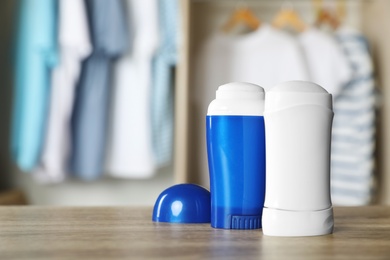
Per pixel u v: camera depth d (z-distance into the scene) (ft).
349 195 7.84
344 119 7.89
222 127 2.49
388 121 8.05
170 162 8.56
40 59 7.06
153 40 7.24
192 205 2.69
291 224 2.29
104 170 7.51
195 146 7.89
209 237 2.26
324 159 2.37
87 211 3.05
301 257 1.85
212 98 7.81
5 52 8.34
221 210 2.50
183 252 1.92
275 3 8.69
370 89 7.82
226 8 8.63
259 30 7.77
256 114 2.49
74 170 7.39
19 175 8.56
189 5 7.25
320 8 8.50
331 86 7.74
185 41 7.15
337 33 7.97
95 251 1.93
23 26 7.20
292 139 2.34
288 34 7.98
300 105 2.33
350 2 8.64
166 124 7.58
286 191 2.32
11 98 8.36
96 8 7.19
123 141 7.49
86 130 7.35
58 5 7.09
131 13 7.34
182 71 7.15
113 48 7.15
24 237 2.20
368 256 1.87
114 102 7.48
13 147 7.30
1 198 7.23
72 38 6.98
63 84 7.13
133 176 8.48
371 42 8.29
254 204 2.50
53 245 2.03
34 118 7.06
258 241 2.17
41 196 8.58
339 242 2.15
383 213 3.06
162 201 2.73
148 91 7.39
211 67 7.81
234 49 7.79
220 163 2.51
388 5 8.00
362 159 7.82
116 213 2.97
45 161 7.23
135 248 1.98
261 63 7.75
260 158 2.50
